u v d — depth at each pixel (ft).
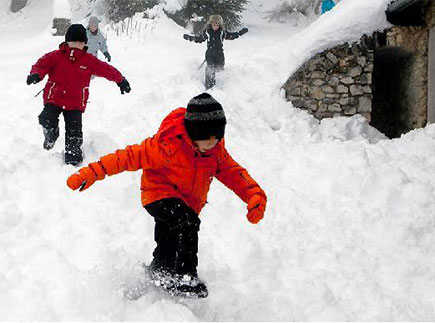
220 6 59.93
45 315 8.94
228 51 42.34
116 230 13.42
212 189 16.88
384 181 17.06
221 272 11.73
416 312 10.48
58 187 15.47
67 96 17.76
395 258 12.96
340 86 27.58
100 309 9.28
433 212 15.35
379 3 27.40
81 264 11.48
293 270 12.12
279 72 29.22
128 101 26.78
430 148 20.86
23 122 23.66
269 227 14.52
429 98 26.53
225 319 9.73
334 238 13.93
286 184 18.48
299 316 10.18
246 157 21.29
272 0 69.92
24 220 13.14
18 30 72.74
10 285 9.91
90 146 19.35
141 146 9.52
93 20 31.60
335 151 20.84
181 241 9.59
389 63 33.58
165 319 9.09
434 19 25.40
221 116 9.15
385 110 34.22
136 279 10.37
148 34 50.67
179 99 27.37
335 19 28.12
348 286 11.35
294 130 26.45
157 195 9.71
